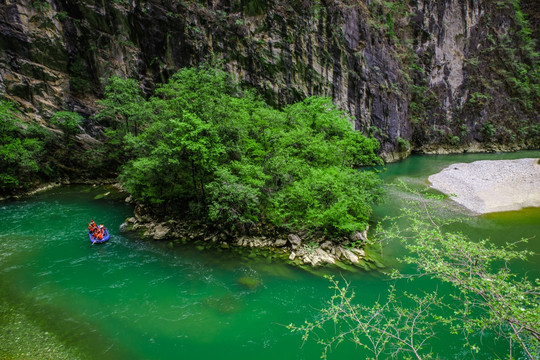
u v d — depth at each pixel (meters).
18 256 16.88
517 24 72.81
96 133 35.56
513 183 31.92
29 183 29.53
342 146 25.09
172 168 20.12
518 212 25.11
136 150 22.97
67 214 23.89
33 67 31.78
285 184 21.59
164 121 21.52
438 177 38.53
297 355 10.52
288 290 14.54
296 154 24.92
